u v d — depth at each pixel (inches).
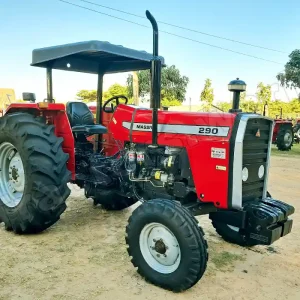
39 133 143.6
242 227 116.7
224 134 111.5
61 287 105.9
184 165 123.5
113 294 103.2
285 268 124.5
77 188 231.0
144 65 167.5
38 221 141.5
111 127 149.1
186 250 100.8
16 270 115.6
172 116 125.6
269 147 124.5
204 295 104.6
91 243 140.1
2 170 159.2
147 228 111.0
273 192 237.9
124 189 154.9
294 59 756.6
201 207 122.2
